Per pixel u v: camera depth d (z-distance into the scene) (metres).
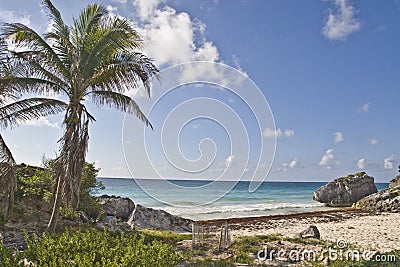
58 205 10.46
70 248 6.75
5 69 9.91
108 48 10.62
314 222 21.78
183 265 8.01
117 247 6.96
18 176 13.90
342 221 22.31
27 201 13.29
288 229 18.00
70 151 10.36
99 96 10.86
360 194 41.56
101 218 14.84
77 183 10.65
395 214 27.27
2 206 10.46
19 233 10.70
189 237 12.46
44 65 10.59
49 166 14.26
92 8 11.20
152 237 11.95
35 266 6.02
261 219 23.31
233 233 15.27
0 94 9.96
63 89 10.86
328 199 42.00
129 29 10.60
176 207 28.47
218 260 8.70
